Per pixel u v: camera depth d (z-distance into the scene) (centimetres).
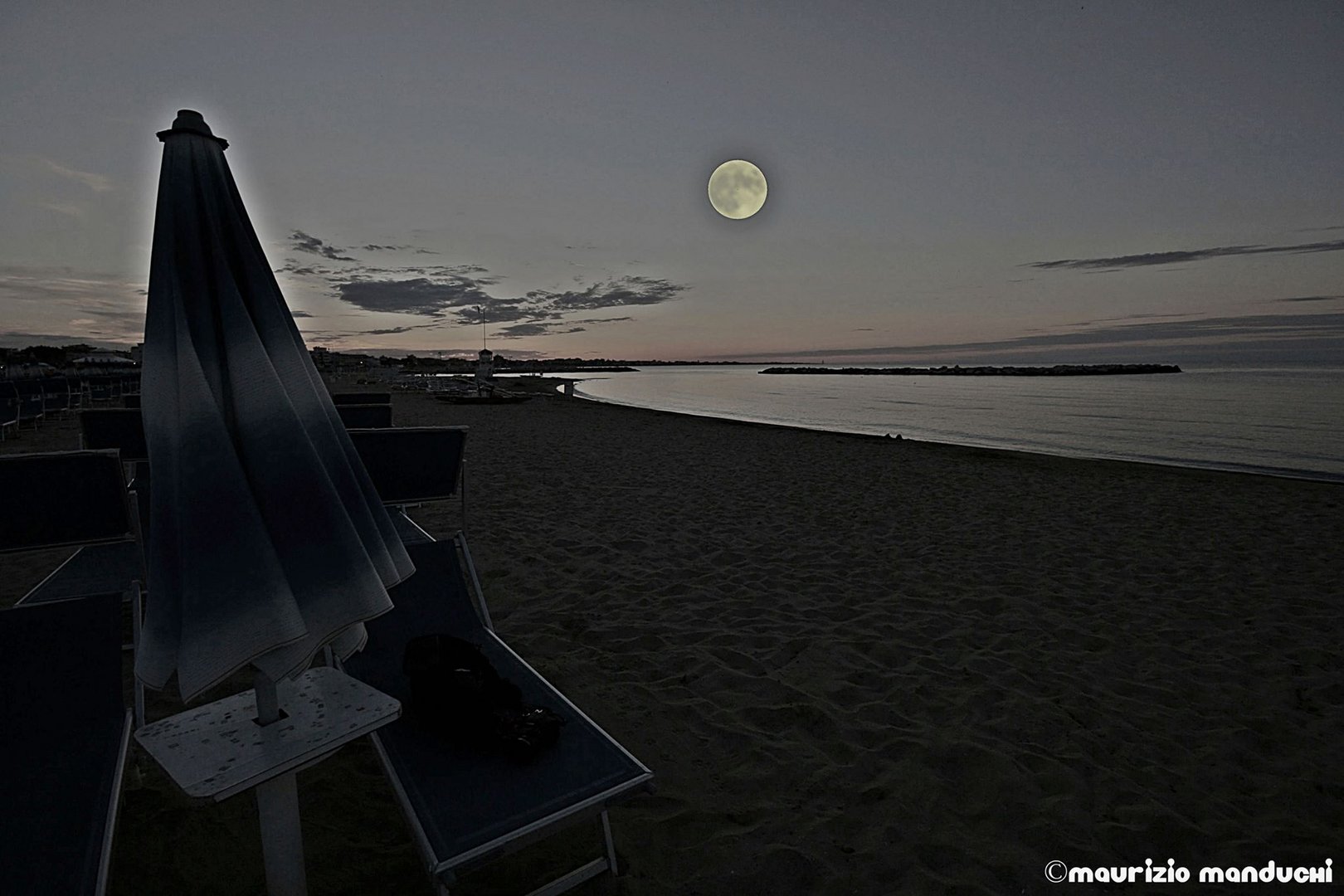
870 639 395
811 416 3064
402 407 2339
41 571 493
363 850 220
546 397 3522
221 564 121
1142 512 736
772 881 213
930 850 228
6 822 165
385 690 234
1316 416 2880
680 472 981
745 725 305
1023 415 3100
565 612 431
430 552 300
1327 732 302
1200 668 362
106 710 206
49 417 1561
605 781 189
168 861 213
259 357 130
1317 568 535
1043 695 332
